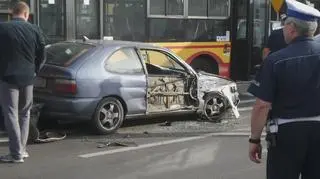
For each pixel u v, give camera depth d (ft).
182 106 34.65
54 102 29.58
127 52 32.17
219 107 36.37
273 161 13.98
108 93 30.63
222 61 50.62
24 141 24.98
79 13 41.55
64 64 30.17
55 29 40.50
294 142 13.66
